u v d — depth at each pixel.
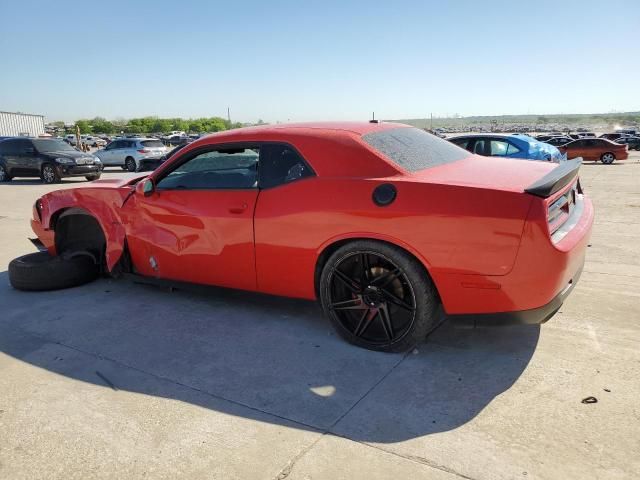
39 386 3.09
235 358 3.37
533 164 3.75
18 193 14.20
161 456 2.39
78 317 4.21
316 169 3.41
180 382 3.09
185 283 4.25
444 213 2.91
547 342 3.39
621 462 2.21
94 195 4.71
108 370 3.27
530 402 2.70
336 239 3.27
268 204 3.57
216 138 3.91
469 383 2.93
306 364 3.24
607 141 24.92
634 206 9.39
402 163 3.31
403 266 3.08
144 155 22.61
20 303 4.62
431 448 2.36
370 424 2.57
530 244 2.75
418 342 3.24
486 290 2.90
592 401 2.68
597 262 5.32
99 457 2.41
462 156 3.97
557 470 2.18
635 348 3.26
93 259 5.08
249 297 3.90
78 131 28.62
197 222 3.94
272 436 2.51
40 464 2.37
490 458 2.27
